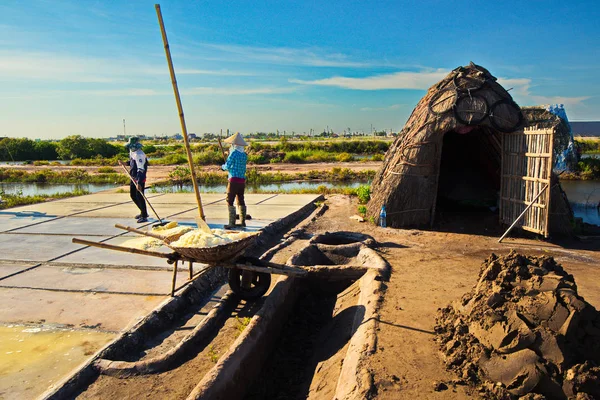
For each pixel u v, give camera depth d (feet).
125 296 19.21
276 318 18.85
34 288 20.17
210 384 12.60
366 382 12.06
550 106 67.77
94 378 13.34
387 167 36.68
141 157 33.63
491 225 33.91
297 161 135.54
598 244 28.86
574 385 11.07
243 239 17.35
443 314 15.92
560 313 12.29
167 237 18.58
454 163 43.09
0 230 31.89
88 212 39.19
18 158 181.98
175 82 18.74
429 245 28.53
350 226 34.35
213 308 18.21
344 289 22.88
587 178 77.30
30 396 12.25
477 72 33.50
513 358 11.87
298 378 16.39
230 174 30.14
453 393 11.68
